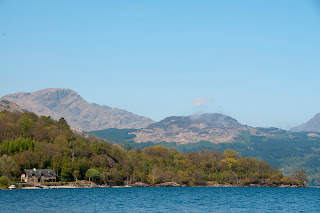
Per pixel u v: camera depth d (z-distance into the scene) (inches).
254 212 6510.8
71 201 7780.5
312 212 6614.2
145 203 7657.5
